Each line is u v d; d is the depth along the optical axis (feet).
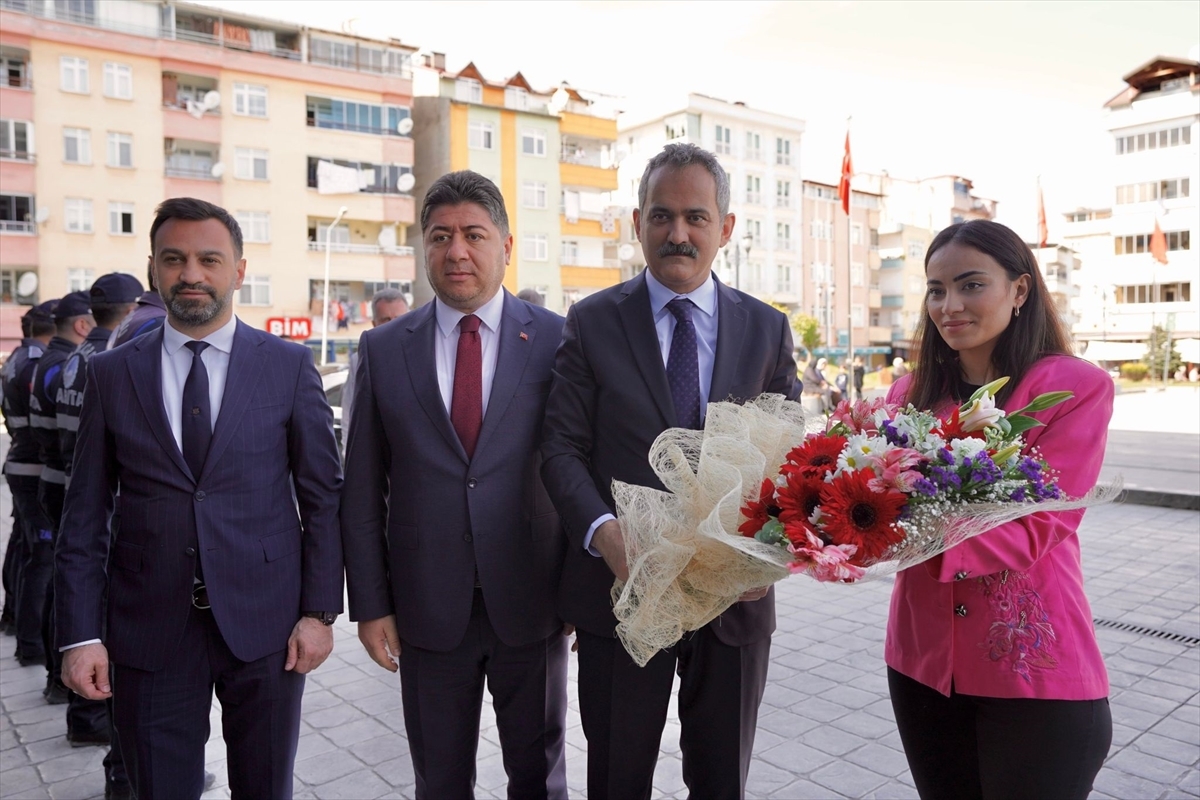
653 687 7.04
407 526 7.69
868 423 5.90
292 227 95.76
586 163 120.67
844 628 16.75
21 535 15.66
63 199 83.56
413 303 105.60
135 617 7.18
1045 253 172.86
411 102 103.14
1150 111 143.54
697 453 6.31
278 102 94.27
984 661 5.87
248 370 7.59
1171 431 52.65
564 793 8.41
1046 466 5.50
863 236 167.22
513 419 7.79
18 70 82.38
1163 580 19.39
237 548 7.29
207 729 7.48
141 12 89.20
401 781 10.73
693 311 7.27
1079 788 5.74
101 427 7.39
